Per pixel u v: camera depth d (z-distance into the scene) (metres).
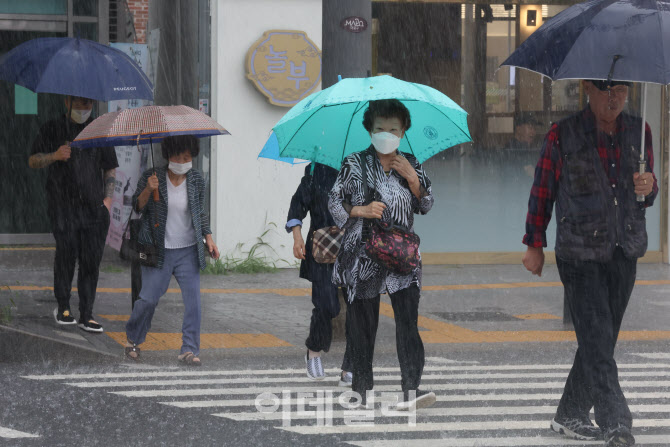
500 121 37.31
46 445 14.00
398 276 15.69
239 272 34.69
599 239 13.59
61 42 22.58
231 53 34.97
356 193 15.66
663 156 38.00
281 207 35.38
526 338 23.69
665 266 37.44
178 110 20.52
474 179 37.50
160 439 14.38
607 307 13.86
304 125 16.77
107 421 15.45
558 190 13.99
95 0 39.19
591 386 13.77
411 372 16.09
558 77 13.13
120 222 30.45
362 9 23.06
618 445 13.36
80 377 18.92
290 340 22.98
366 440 14.40
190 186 20.12
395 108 15.49
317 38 35.19
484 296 30.31
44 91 21.83
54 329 22.56
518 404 16.88
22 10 38.75
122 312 26.27
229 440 14.34
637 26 13.10
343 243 15.88
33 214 40.62
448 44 36.66
